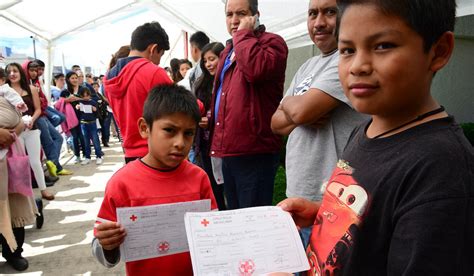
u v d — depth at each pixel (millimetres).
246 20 2090
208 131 2902
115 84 2479
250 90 2158
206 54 3268
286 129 1610
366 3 618
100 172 6254
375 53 630
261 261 902
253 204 2273
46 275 2756
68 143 8109
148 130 1372
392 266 618
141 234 1174
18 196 2697
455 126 645
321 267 811
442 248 552
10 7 4219
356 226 714
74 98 6703
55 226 3762
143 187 1342
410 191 610
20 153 2676
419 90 647
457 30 5320
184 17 7461
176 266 1339
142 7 6672
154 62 2828
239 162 2258
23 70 4238
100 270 2842
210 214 977
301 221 1081
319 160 1452
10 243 2559
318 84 1380
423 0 583
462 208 554
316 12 1555
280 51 2068
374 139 745
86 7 5672
